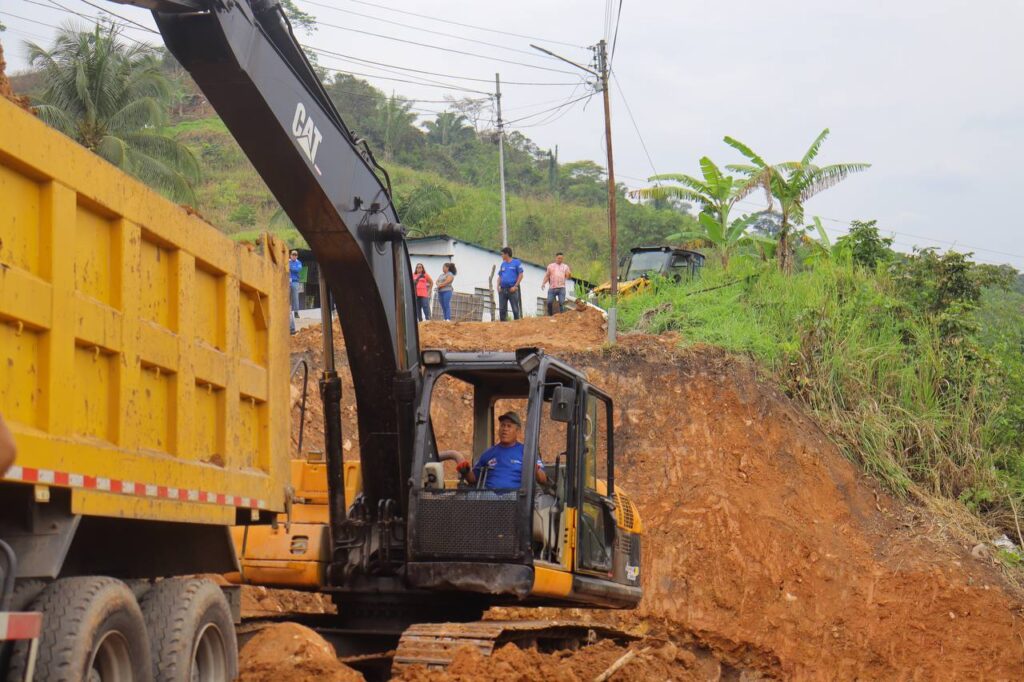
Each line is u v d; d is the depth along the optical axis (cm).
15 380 466
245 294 723
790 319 2030
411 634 892
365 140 896
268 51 736
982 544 1694
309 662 804
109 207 539
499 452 1009
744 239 2664
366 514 1001
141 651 555
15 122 462
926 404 1952
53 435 483
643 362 1862
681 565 1612
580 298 2342
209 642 655
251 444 729
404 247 975
